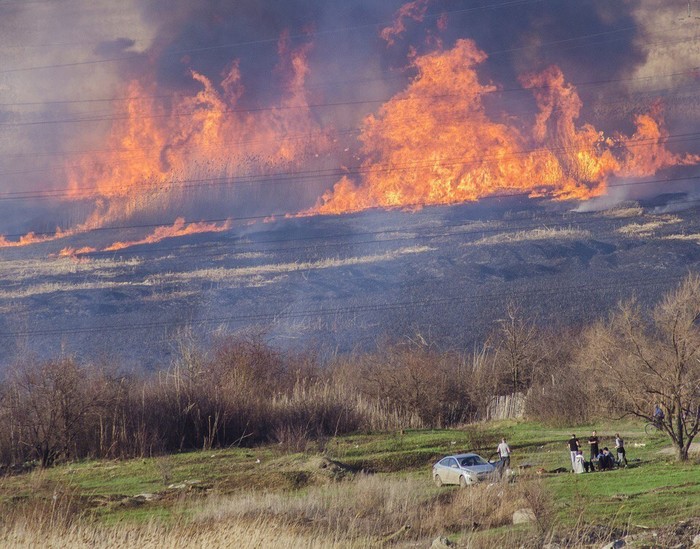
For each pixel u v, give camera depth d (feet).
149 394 351.67
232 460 302.45
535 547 139.54
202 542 138.92
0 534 147.74
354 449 312.91
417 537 161.07
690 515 155.02
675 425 251.80
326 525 170.19
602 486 193.98
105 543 141.49
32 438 317.63
